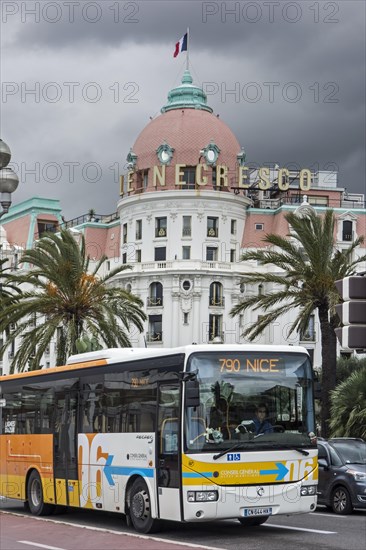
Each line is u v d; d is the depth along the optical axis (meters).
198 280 91.44
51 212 111.69
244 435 17.94
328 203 102.94
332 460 24.89
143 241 95.50
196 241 93.81
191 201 94.06
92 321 47.88
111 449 20.03
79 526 19.67
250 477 17.80
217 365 18.14
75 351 45.53
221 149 98.06
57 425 22.41
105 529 19.16
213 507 17.44
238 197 95.62
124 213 98.25
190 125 97.94
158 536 18.17
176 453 17.73
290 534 18.47
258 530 19.30
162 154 96.81
